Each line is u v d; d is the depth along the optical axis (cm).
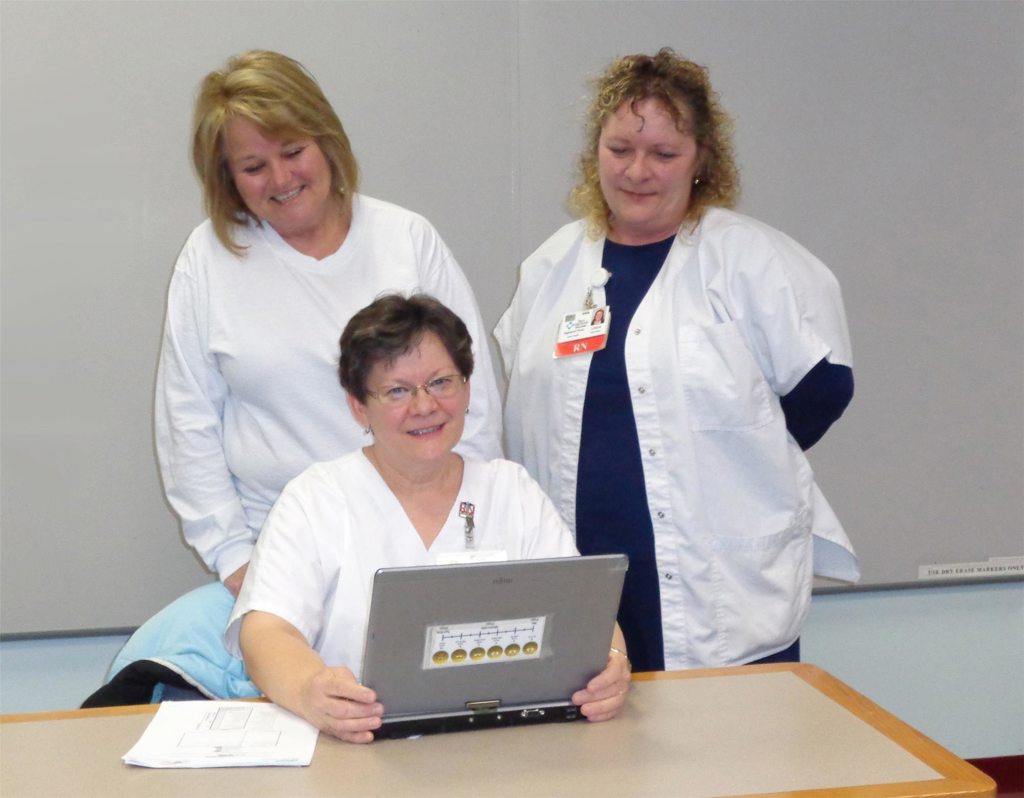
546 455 202
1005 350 275
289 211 182
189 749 130
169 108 239
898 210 267
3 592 246
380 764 127
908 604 281
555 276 207
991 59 266
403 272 193
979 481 278
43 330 240
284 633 146
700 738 135
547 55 251
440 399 148
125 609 252
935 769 126
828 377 184
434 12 246
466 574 127
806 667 162
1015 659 288
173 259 244
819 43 259
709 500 188
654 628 192
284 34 242
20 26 232
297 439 191
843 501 273
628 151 181
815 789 121
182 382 193
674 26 254
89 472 246
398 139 249
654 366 188
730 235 188
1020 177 270
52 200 237
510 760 128
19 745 134
